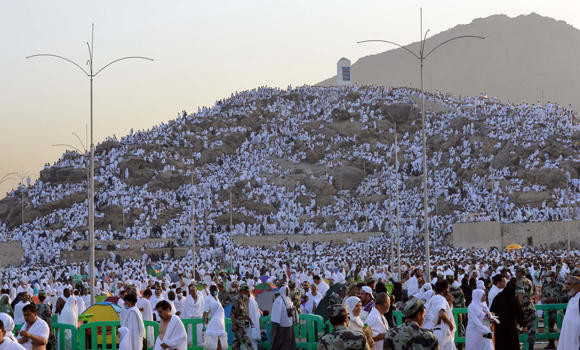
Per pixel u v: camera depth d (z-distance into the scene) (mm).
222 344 21562
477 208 120625
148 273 76000
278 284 36969
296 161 165000
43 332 18094
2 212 149625
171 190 149875
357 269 56719
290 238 121688
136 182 152125
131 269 85312
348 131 176125
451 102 195375
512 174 131500
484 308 17531
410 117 182500
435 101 194875
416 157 156375
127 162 154625
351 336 12156
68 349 23281
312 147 168250
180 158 166375
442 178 140125
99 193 145625
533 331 22172
